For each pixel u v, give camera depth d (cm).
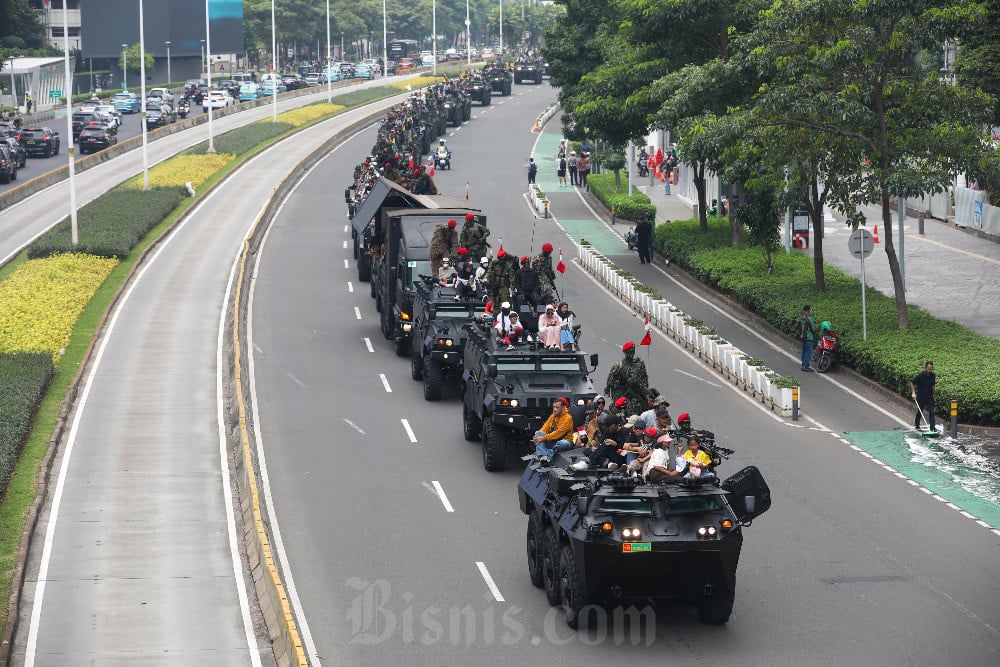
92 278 10431
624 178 16212
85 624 4253
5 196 14450
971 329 8294
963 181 12800
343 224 13450
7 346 8119
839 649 3950
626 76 11475
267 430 6638
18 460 6103
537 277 7262
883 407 6969
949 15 7394
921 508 5316
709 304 9712
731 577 4041
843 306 8469
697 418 6762
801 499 5438
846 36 7619
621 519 4022
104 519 5334
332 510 5372
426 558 4794
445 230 7888
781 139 7956
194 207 14450
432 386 7162
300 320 9356
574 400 5741
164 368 8031
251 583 4616
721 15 10294
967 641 4006
